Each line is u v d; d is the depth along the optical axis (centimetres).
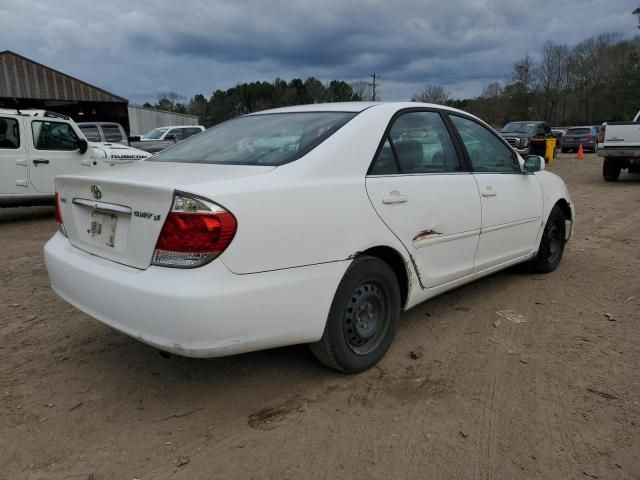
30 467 252
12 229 873
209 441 271
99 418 291
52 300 480
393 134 353
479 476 244
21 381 331
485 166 437
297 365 349
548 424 283
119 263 285
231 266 258
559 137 3306
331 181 303
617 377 331
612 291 494
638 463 252
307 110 377
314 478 244
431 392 316
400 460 255
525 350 371
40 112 947
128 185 273
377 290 337
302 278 285
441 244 375
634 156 1373
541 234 512
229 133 377
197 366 349
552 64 7219
